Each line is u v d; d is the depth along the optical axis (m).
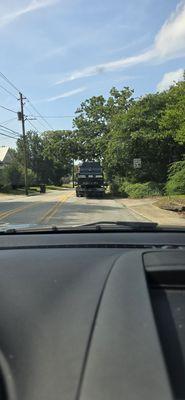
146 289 1.74
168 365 1.40
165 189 39.12
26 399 1.28
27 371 1.41
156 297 1.84
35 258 2.56
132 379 1.23
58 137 56.28
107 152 45.44
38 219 20.36
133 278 1.85
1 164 78.38
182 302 1.80
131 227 4.12
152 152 42.75
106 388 1.20
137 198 38.41
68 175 144.38
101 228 4.07
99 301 1.72
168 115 31.64
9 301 1.86
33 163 119.00
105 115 54.47
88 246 3.03
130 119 42.53
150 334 1.44
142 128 41.91
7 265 2.42
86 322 1.59
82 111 55.72
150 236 3.56
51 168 119.75
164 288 1.91
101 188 41.72
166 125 32.34
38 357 1.47
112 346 1.39
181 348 1.52
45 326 1.64
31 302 1.83
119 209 26.16
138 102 43.09
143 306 1.61
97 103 55.25
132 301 1.64
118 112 51.91
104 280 1.95
